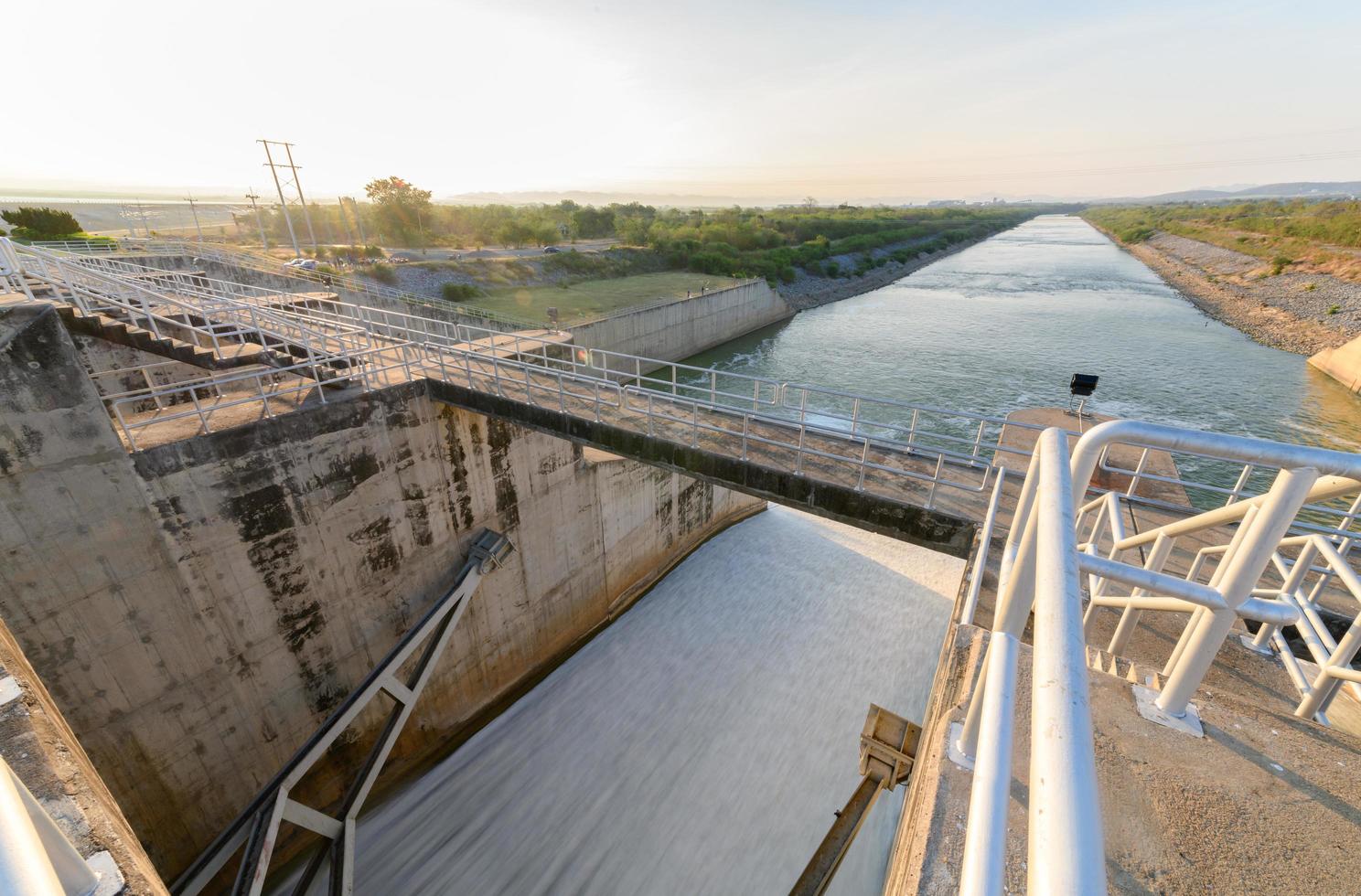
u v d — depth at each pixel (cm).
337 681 1238
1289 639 544
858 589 2034
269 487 1071
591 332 3769
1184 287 7519
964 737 279
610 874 1222
